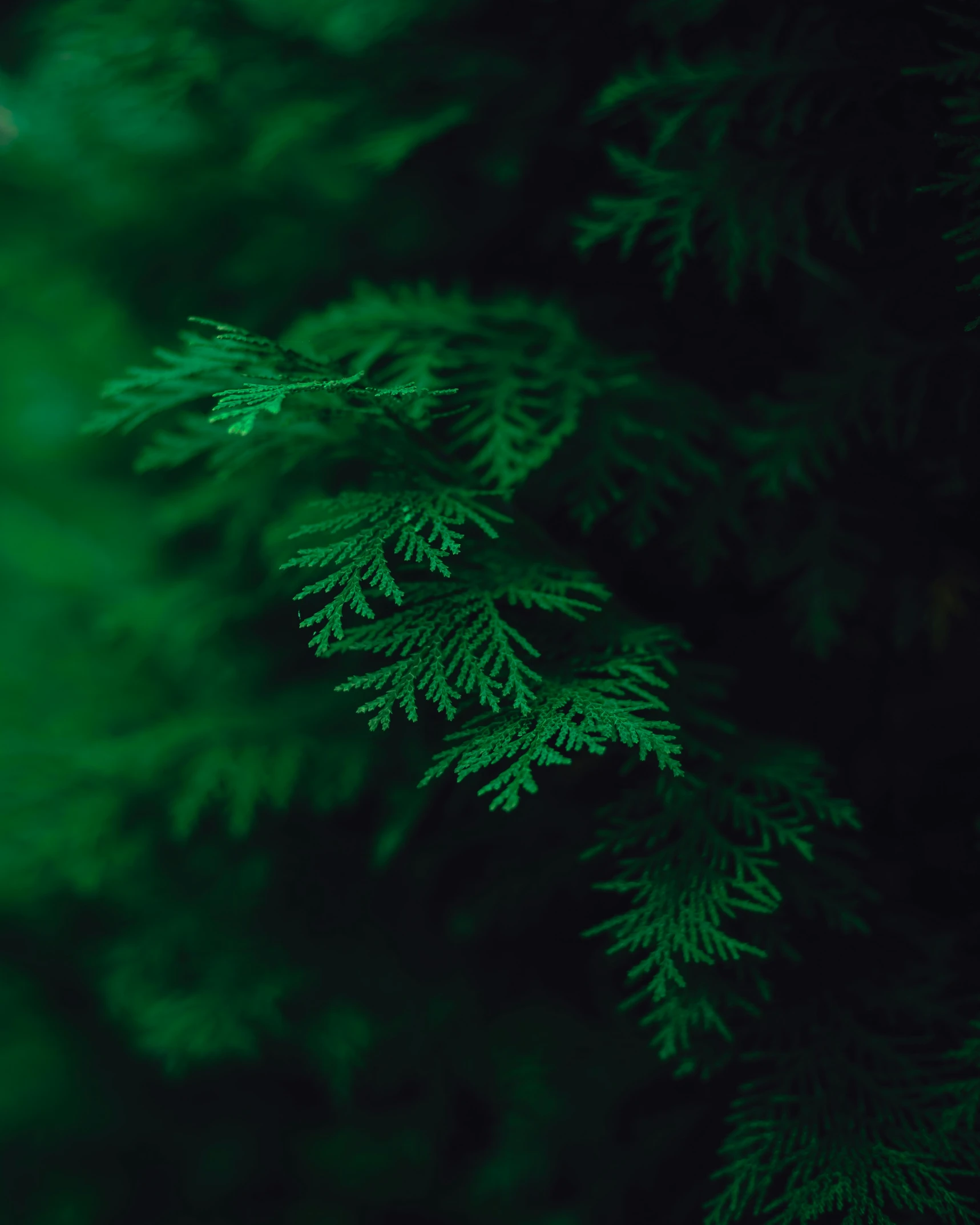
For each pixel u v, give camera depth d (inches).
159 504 88.4
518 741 37.6
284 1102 87.4
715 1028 47.1
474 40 61.2
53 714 84.5
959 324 50.9
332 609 36.4
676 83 46.8
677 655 60.4
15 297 82.9
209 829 73.7
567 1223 62.2
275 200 70.6
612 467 53.7
